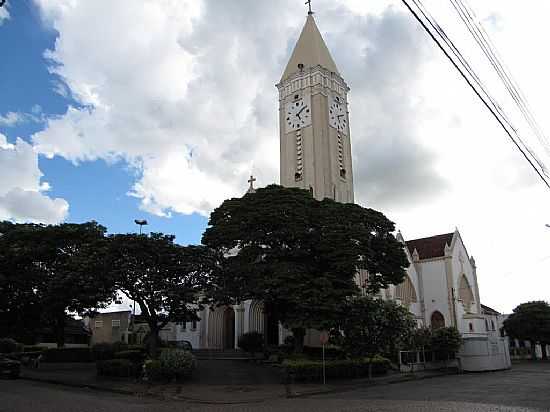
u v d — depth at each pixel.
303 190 35.69
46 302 33.59
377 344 30.34
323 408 17.36
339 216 33.97
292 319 29.66
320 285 29.66
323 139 56.34
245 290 30.80
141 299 30.80
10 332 42.25
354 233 32.25
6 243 36.03
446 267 66.81
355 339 30.23
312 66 59.53
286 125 60.28
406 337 32.56
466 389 24.39
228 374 30.42
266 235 32.44
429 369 40.16
